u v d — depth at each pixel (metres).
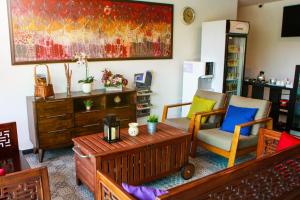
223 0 5.08
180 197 1.13
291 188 1.89
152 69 4.44
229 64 4.70
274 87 4.67
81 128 3.40
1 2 3.04
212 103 3.59
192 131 3.30
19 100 3.33
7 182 1.21
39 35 3.32
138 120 4.43
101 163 2.21
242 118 3.17
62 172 2.93
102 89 3.82
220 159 3.31
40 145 3.12
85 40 3.66
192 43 4.85
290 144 1.96
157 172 2.61
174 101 4.85
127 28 4.01
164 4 4.35
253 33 5.94
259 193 1.61
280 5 5.34
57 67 3.52
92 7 3.64
